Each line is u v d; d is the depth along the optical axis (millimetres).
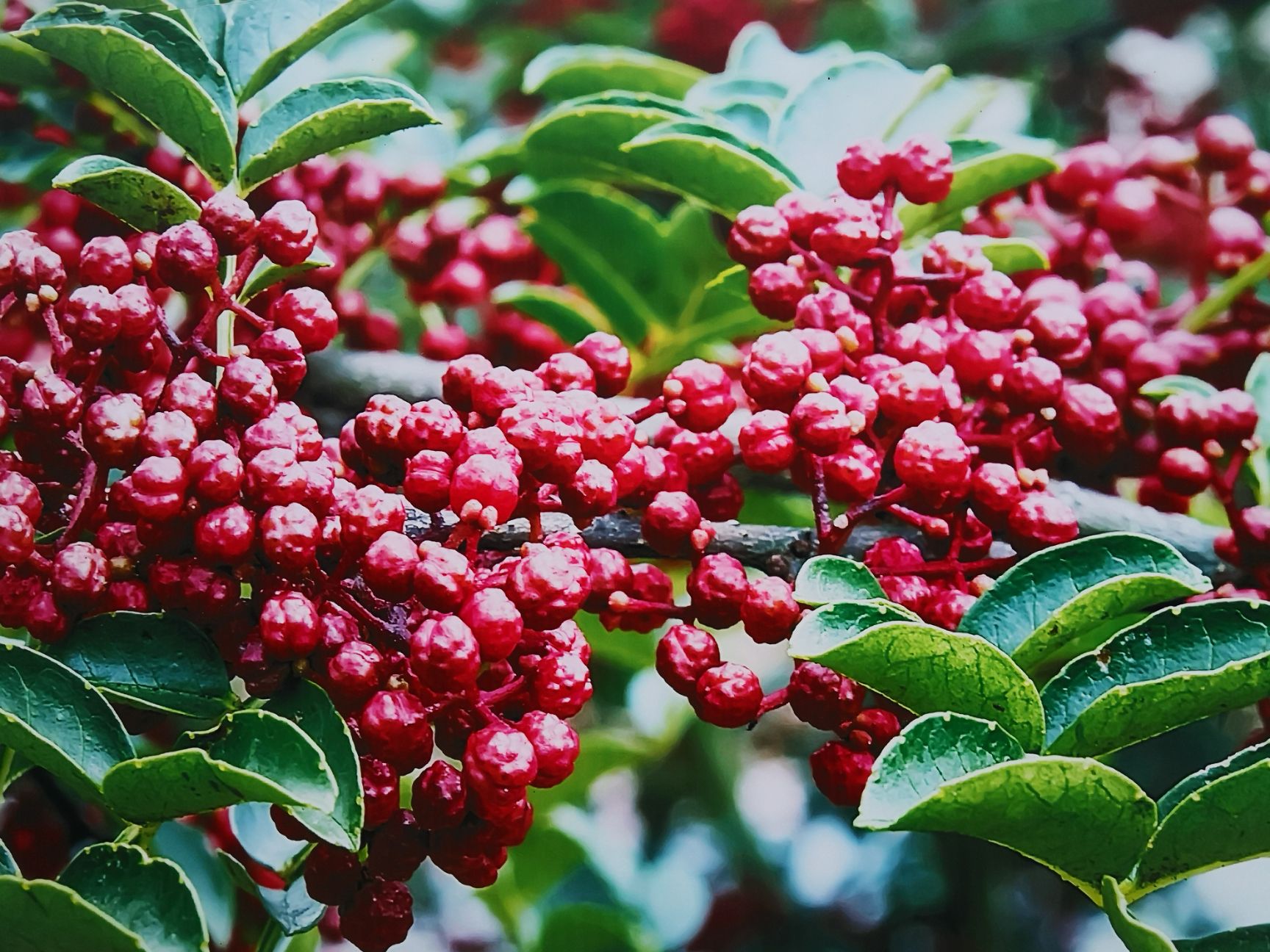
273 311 185
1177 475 211
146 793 168
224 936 234
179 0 213
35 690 171
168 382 179
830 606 174
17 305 214
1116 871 175
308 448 180
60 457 179
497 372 185
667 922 389
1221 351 235
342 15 214
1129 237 240
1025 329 203
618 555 190
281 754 165
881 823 166
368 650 174
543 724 175
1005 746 172
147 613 178
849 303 199
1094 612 179
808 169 234
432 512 179
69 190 191
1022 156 222
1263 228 245
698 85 261
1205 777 180
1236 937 180
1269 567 210
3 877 159
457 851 180
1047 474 202
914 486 186
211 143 198
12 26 240
